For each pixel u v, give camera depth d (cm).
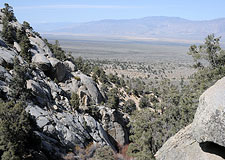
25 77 3095
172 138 2466
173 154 2264
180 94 3666
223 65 2984
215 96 1606
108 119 4725
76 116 3959
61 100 4047
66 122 3403
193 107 2988
